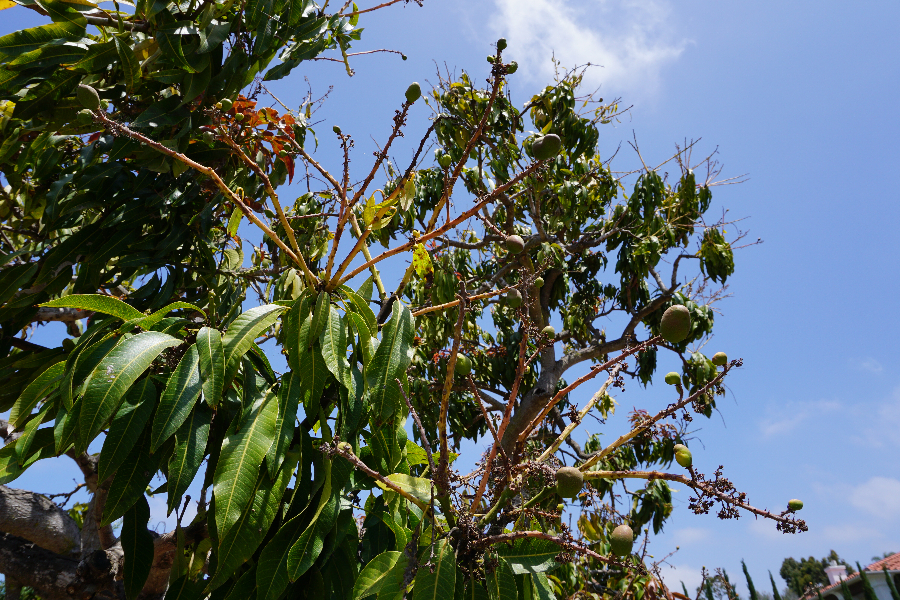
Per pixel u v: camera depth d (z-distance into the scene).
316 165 2.93
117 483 2.24
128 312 2.53
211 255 3.94
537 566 2.04
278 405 2.36
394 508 2.36
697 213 7.14
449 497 2.04
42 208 3.95
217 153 3.75
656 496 5.97
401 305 2.58
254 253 5.03
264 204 4.25
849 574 15.60
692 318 6.60
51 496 4.21
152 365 2.47
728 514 1.76
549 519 2.05
